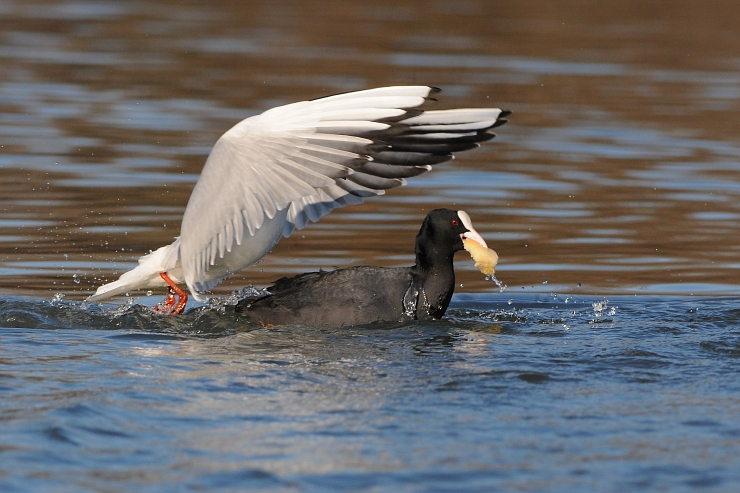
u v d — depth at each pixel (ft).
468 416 27.68
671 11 140.05
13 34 115.44
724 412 28.35
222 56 105.91
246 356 33.37
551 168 70.95
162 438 25.61
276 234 37.11
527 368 32.40
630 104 89.86
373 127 32.04
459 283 49.14
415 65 101.30
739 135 80.48
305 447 25.22
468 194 64.75
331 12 134.92
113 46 110.63
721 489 23.21
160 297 45.65
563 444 25.77
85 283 46.44
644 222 59.26
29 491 22.44
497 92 90.63
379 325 38.45
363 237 55.72
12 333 36.60
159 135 75.87
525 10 139.13
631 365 33.04
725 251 54.08
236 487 22.94
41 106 83.82
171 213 58.18
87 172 65.98
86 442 25.18
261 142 32.83
